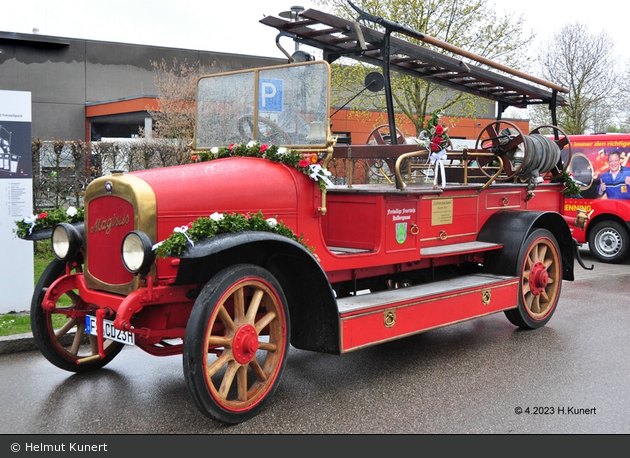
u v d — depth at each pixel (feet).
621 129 83.76
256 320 13.35
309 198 14.02
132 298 11.10
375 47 17.54
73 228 13.07
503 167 20.03
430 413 12.39
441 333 19.40
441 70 21.29
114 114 74.90
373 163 20.77
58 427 11.52
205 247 10.59
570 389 13.92
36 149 28.45
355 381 14.40
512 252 18.98
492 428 11.66
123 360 16.07
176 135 52.39
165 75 78.79
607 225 36.32
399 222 15.97
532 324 19.62
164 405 12.69
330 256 14.37
